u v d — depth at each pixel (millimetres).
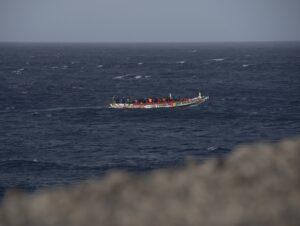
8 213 51406
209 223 45312
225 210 46688
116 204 50875
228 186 51438
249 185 51312
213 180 53281
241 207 46906
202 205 48031
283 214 45719
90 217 48969
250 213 46000
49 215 50188
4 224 49719
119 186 55188
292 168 54312
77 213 49688
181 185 53219
